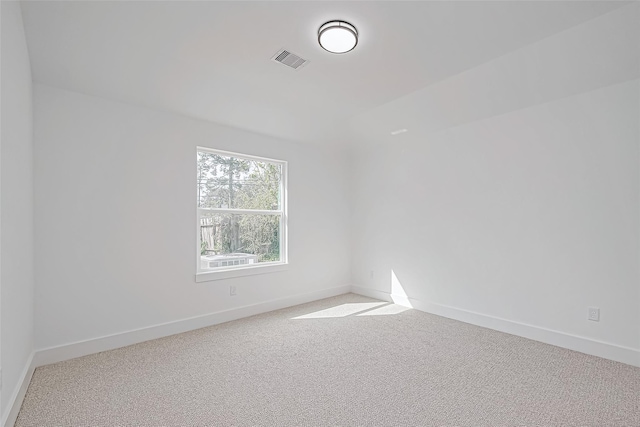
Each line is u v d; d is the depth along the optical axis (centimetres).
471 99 324
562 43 241
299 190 449
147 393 215
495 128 343
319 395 213
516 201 326
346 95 334
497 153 341
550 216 302
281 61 267
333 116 391
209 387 223
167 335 321
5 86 163
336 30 217
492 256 344
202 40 237
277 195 432
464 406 200
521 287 321
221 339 312
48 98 262
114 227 292
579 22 220
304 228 454
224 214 379
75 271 271
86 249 277
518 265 324
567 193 292
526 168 319
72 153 272
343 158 506
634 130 256
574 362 261
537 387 222
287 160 435
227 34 230
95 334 280
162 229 321
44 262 256
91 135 282
